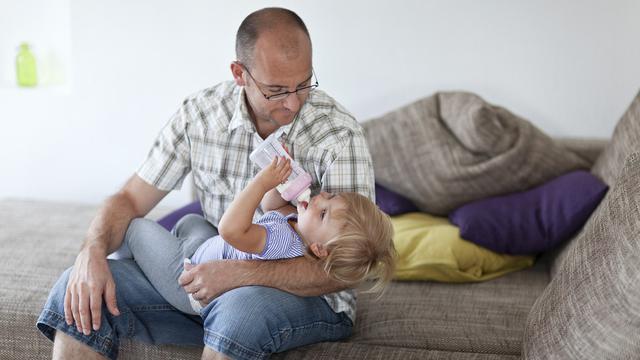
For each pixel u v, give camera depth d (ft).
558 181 7.77
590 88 8.80
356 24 9.13
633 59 8.63
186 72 9.72
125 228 6.18
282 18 5.48
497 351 6.04
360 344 5.74
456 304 6.79
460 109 8.24
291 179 5.66
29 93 10.17
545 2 8.65
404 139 8.30
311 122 5.97
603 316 4.61
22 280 6.88
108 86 9.95
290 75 5.41
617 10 8.53
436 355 5.55
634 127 7.16
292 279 5.52
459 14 8.86
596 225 5.38
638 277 4.41
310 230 5.59
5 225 8.32
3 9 10.44
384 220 5.60
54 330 5.76
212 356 5.23
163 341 5.93
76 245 7.79
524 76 8.90
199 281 5.55
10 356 6.46
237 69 5.74
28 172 10.48
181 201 10.22
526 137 8.00
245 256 5.67
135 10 9.62
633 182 5.19
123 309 5.76
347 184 5.87
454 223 7.72
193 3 9.47
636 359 4.49
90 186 10.40
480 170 7.89
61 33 10.40
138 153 10.14
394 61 9.15
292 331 5.44
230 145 6.15
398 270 7.27
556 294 5.36
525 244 7.49
